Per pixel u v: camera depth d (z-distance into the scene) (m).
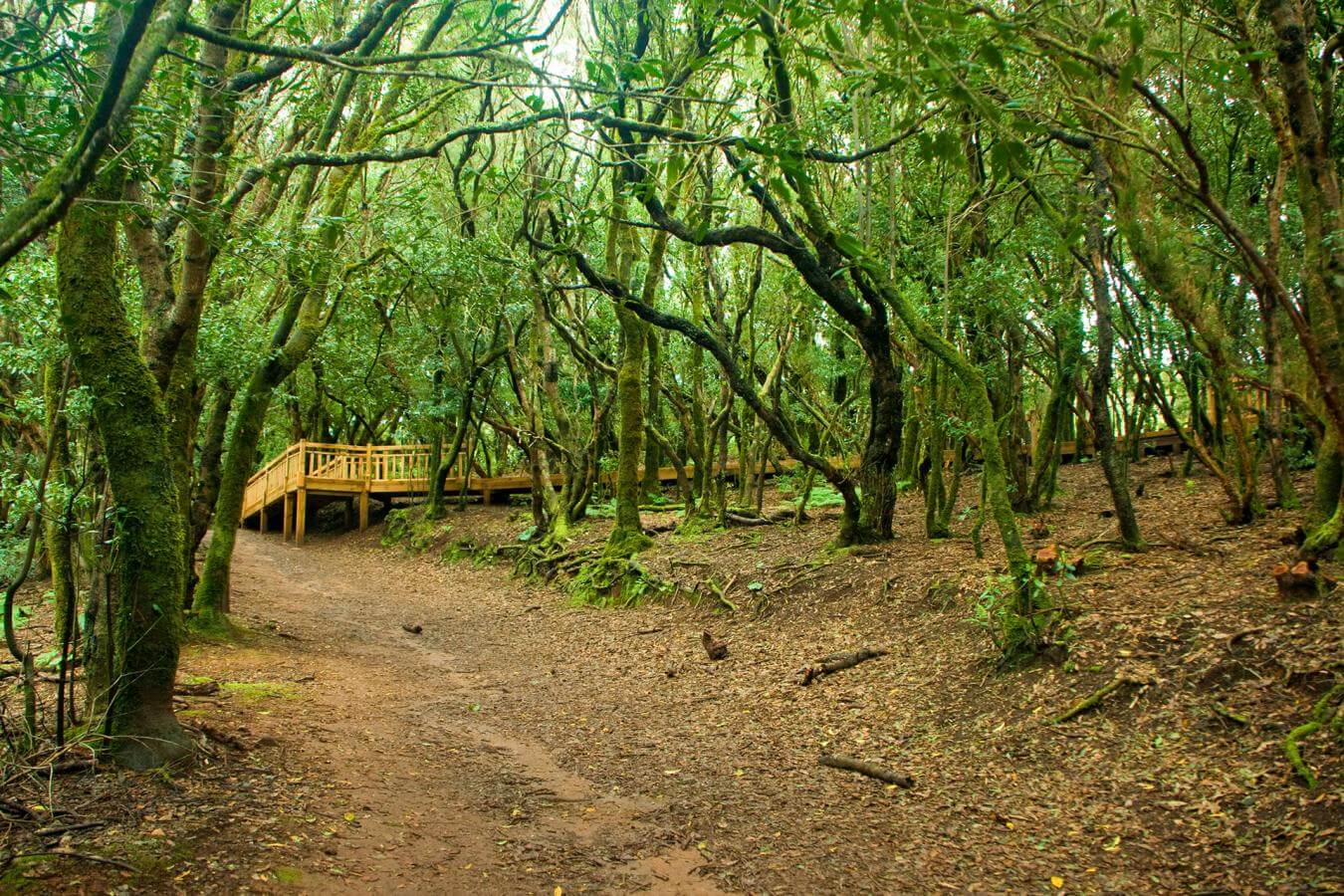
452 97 10.30
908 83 2.93
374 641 10.88
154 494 4.85
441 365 17.94
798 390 16.98
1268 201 6.95
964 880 4.21
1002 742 5.79
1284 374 7.51
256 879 3.78
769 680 8.15
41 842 3.77
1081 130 4.18
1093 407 8.45
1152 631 6.25
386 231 10.28
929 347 7.46
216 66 6.05
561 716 7.56
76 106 3.61
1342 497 6.02
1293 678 5.10
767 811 5.25
